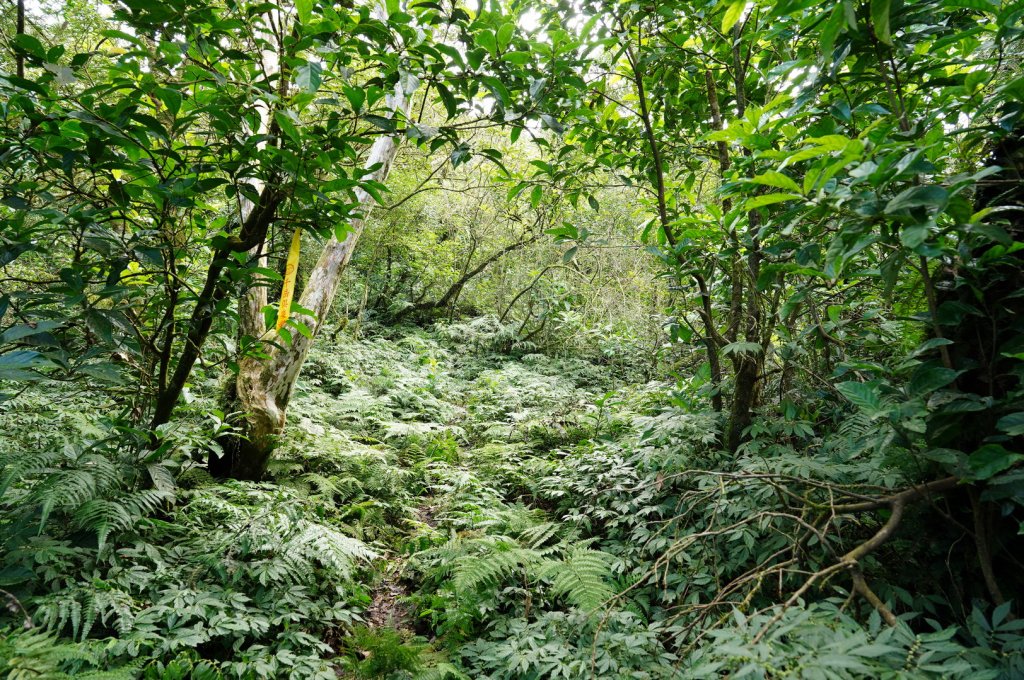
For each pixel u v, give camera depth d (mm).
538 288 10680
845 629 1379
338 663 2637
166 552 2783
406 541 3789
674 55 3219
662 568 2781
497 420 6422
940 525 1955
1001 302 1657
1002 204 1692
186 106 1993
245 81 1938
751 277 2906
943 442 1661
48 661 1733
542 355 9812
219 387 4234
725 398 3846
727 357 3295
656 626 2340
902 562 2133
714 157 3576
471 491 4371
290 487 3857
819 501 2266
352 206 2244
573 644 2529
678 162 3760
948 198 1144
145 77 1802
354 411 5898
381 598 3271
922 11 1530
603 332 8672
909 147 1317
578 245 3174
